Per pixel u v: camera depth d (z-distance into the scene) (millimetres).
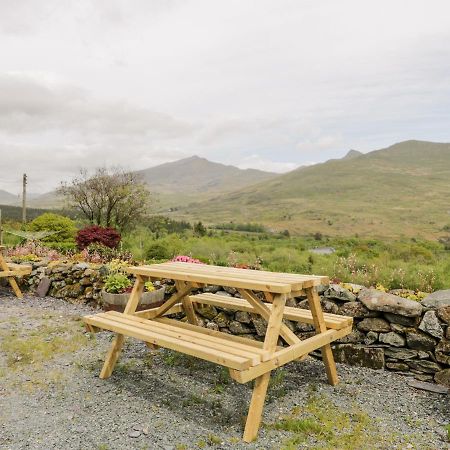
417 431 3318
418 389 4184
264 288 3459
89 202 18125
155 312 4738
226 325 5656
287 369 4609
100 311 6863
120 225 18344
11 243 16266
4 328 5848
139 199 18406
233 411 3566
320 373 4535
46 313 6711
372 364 4715
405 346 4562
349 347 4832
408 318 4559
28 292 8258
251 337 5477
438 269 7867
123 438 3111
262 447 3031
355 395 3986
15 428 3244
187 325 4512
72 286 7645
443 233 192750
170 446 3016
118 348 4270
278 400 3803
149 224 19016
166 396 3838
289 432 3248
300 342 3686
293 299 5305
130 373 4352
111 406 3627
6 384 4066
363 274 7195
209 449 2994
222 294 5840
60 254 10734
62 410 3549
